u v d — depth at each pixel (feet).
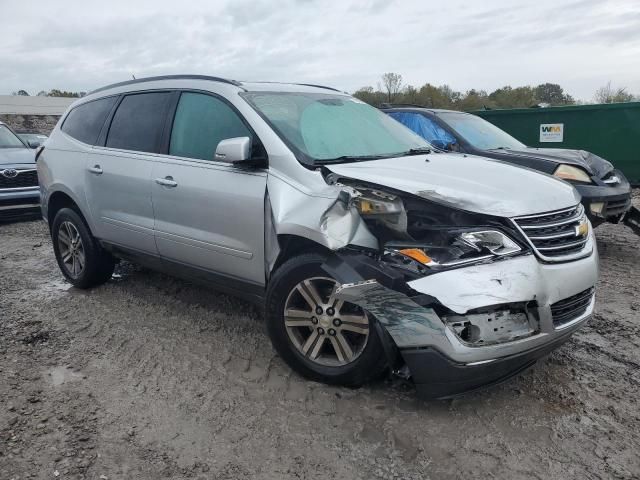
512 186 11.01
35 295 17.29
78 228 17.07
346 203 10.41
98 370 12.17
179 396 11.06
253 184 11.97
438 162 12.53
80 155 16.75
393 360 10.00
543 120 33.83
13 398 10.93
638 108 30.71
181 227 13.58
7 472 8.70
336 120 13.91
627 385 11.45
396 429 9.91
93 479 8.59
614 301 16.65
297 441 9.60
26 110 138.62
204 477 8.69
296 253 11.48
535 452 9.26
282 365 12.30
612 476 8.67
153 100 15.16
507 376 10.06
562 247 10.45
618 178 20.97
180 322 14.85
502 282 9.37
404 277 9.46
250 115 12.62
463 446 9.43
